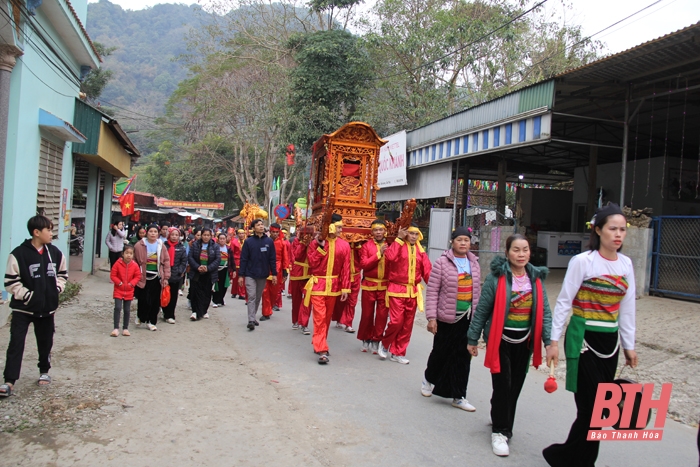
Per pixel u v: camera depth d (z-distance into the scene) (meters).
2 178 8.12
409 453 4.16
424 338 9.00
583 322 3.64
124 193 21.33
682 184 15.75
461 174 21.05
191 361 6.64
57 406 4.73
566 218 20.70
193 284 9.91
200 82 33.25
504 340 4.30
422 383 6.16
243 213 18.31
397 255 6.84
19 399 4.89
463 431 4.69
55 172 10.97
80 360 6.34
